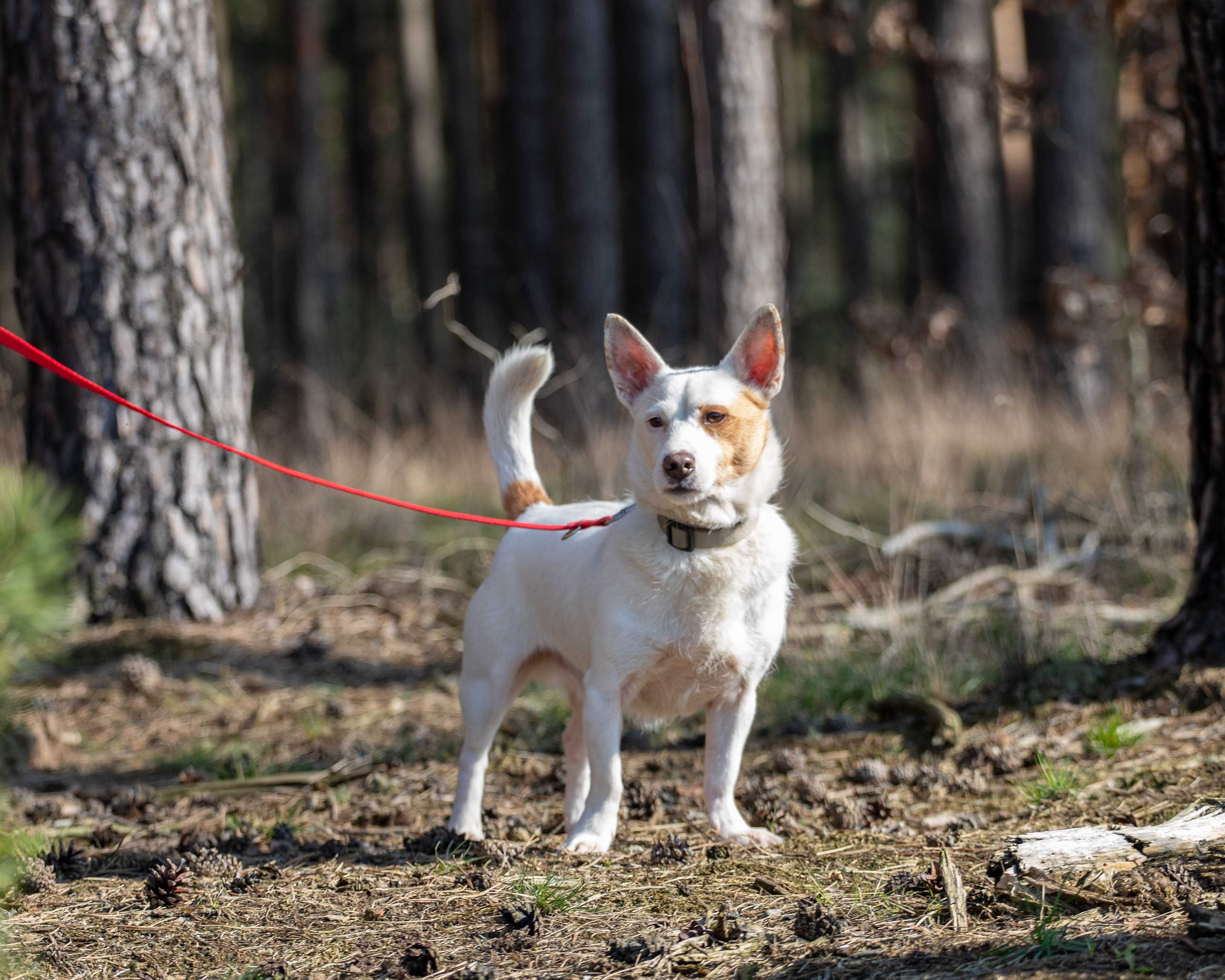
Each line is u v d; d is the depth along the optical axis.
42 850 4.38
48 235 7.52
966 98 18.25
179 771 5.75
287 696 6.81
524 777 5.53
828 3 13.16
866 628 7.42
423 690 6.94
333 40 31.62
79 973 3.39
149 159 7.59
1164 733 5.05
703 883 3.95
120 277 7.55
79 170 7.47
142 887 4.14
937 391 13.02
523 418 5.23
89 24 7.45
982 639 6.99
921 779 4.96
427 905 3.86
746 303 12.20
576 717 4.85
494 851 4.27
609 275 16.98
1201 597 5.63
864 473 10.95
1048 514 8.66
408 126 24.44
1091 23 12.32
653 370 4.52
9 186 7.75
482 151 27.62
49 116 7.47
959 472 10.25
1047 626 6.59
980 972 3.02
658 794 4.99
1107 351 14.50
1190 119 5.48
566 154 16.84
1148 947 3.04
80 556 7.57
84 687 6.85
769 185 12.27
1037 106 13.73
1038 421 11.61
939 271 18.88
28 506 2.84
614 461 10.04
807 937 3.42
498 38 23.39
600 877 4.05
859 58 28.16
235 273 8.12
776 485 4.43
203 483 7.88
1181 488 9.02
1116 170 14.98
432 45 28.67
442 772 5.56
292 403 19.38
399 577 9.18
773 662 4.95
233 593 8.07
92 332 7.54
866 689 6.41
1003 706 5.80
